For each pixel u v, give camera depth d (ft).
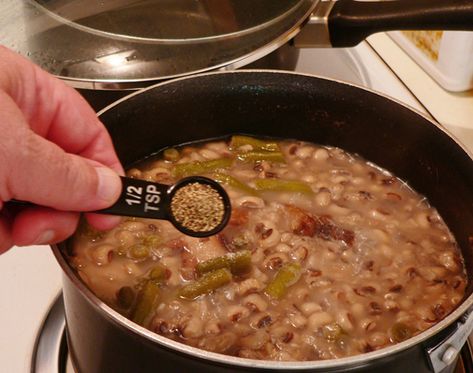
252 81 1.37
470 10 1.36
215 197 1.03
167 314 1.18
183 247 1.27
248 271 1.25
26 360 1.19
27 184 0.91
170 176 1.40
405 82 1.72
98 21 1.42
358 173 1.45
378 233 1.33
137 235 1.28
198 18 1.43
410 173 1.40
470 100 1.67
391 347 0.91
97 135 1.16
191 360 0.93
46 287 1.29
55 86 1.10
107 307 0.94
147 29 1.41
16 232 0.99
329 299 1.23
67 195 0.93
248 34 1.44
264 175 1.43
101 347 1.04
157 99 1.32
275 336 1.16
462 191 1.26
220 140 1.47
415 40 1.73
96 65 1.38
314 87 1.38
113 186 0.96
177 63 1.39
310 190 1.41
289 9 1.48
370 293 1.23
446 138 1.27
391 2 1.47
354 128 1.42
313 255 1.28
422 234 1.34
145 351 0.96
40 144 0.90
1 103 0.89
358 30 1.48
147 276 1.23
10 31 1.43
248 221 1.33
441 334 0.98
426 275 1.27
